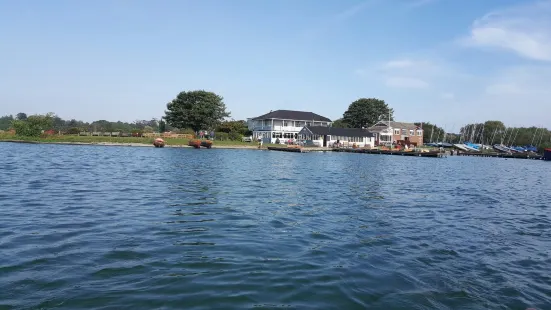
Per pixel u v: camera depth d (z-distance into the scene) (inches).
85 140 2615.7
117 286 245.6
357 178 1008.2
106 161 1283.2
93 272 268.1
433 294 253.4
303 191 717.3
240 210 506.3
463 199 701.3
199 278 262.7
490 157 3051.2
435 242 382.0
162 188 685.3
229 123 3727.9
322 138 3208.7
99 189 653.9
